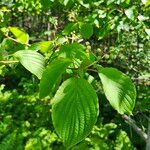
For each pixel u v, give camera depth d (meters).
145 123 7.86
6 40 1.20
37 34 12.43
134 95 0.65
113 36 7.53
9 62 0.91
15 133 8.99
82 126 0.58
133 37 6.91
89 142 8.56
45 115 10.05
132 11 2.74
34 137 8.99
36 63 0.73
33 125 9.76
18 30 1.20
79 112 0.59
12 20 7.80
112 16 3.15
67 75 0.75
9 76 12.78
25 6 5.03
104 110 10.48
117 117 10.48
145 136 6.36
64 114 0.60
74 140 0.57
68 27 1.38
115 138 9.76
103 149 8.57
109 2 2.96
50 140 8.80
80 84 0.64
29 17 13.02
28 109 10.59
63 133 0.58
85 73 0.78
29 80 11.35
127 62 7.75
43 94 0.71
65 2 2.97
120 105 0.64
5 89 12.88
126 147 9.05
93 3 3.29
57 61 0.73
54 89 0.73
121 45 7.07
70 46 0.84
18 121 9.83
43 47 1.07
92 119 0.59
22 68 1.40
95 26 3.06
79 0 3.16
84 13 3.90
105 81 0.67
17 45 1.19
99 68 0.74
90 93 0.62
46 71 0.72
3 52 0.93
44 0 3.16
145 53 7.46
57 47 1.08
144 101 6.09
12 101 11.18
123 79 0.67
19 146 8.54
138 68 7.75
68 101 0.61
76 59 0.81
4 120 9.70
